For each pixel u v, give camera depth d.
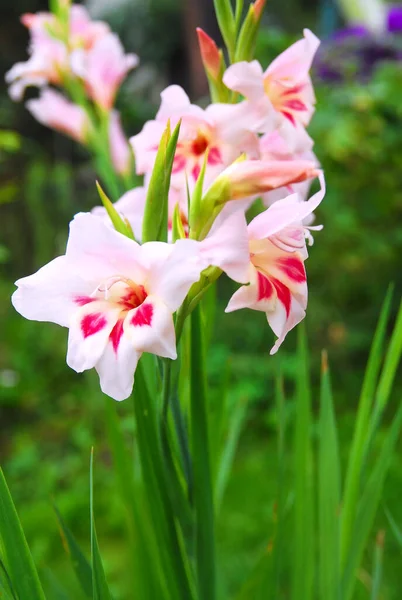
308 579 0.43
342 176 1.16
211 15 2.07
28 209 1.55
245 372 1.19
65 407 1.24
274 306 0.33
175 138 0.33
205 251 0.32
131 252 0.32
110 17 2.27
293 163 0.34
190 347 0.37
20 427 1.20
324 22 1.82
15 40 1.62
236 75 0.37
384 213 1.18
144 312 0.32
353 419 1.12
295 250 0.34
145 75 2.19
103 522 0.90
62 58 0.59
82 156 1.73
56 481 1.02
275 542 0.41
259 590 0.42
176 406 0.37
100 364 0.32
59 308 0.33
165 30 2.24
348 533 0.41
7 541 0.32
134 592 0.45
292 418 1.10
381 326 0.40
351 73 1.15
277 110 0.39
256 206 0.83
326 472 0.41
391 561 0.76
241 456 1.04
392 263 1.23
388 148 1.12
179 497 0.37
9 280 1.54
